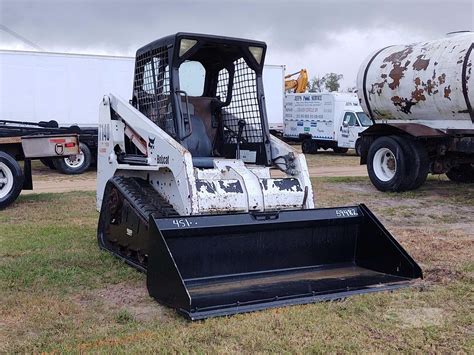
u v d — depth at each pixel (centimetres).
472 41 1141
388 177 1256
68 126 1852
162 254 474
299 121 2706
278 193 587
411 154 1211
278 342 412
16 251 681
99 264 620
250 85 666
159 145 593
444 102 1173
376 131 1297
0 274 575
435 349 409
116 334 429
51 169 1869
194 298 480
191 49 613
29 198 1143
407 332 439
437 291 533
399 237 795
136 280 566
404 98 1255
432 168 1273
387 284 543
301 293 505
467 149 1185
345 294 512
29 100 1800
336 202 1113
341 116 2489
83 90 1862
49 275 578
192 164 560
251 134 668
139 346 403
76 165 1709
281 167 635
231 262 532
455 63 1139
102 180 719
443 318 470
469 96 1121
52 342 414
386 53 1333
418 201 1130
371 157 1283
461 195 1200
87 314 474
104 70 1883
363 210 593
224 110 700
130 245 617
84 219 909
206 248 518
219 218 516
